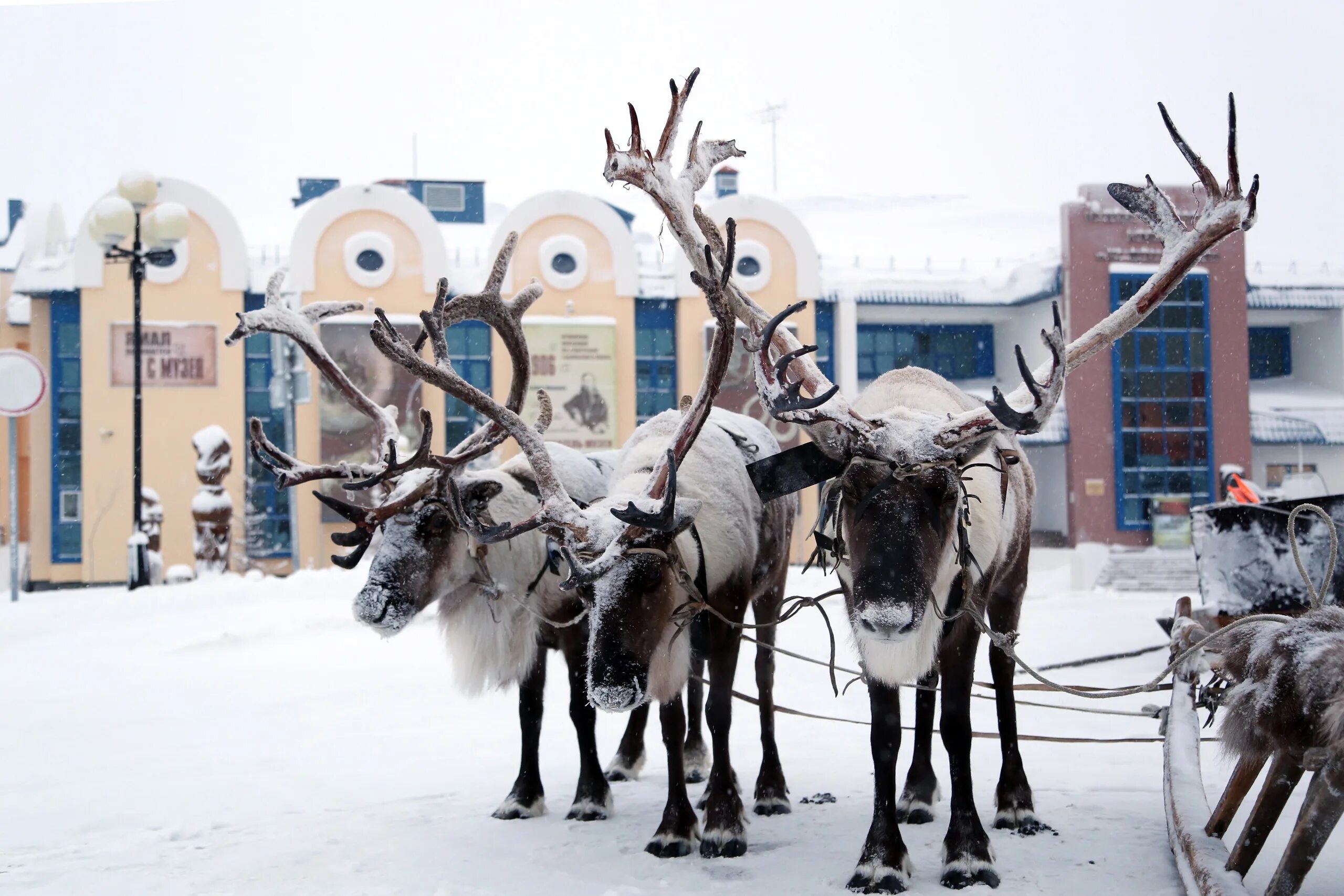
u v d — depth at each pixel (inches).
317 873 212.7
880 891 191.3
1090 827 224.4
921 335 1419.8
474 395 238.8
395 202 1254.9
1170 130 204.8
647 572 213.2
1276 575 274.8
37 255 1403.8
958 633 204.5
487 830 243.0
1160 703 372.8
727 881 201.9
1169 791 197.5
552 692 442.9
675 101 229.9
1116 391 1278.3
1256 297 1347.2
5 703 440.5
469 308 269.4
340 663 518.9
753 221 1306.6
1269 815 161.5
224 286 1246.9
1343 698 144.1
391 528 259.9
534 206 1280.8
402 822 251.6
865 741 327.3
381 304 1247.5
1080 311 1269.7
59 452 1275.8
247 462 1241.4
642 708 298.4
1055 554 1274.6
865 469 198.2
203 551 978.1
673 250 1299.2
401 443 1221.1
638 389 1304.1
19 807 275.0
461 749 338.3
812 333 1302.9
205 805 272.7
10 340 1407.5
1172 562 1240.2
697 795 274.1
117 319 1234.0
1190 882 170.7
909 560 188.2
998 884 191.3
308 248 1237.7
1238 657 176.6
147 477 1235.2
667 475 226.7
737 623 229.1
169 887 207.3
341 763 320.5
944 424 197.9
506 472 276.4
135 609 688.4
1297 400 1369.3
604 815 253.4
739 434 269.1
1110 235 1278.3
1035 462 1390.3
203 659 538.9
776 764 257.3
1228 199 197.8
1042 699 390.3
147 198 852.6
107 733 378.0
